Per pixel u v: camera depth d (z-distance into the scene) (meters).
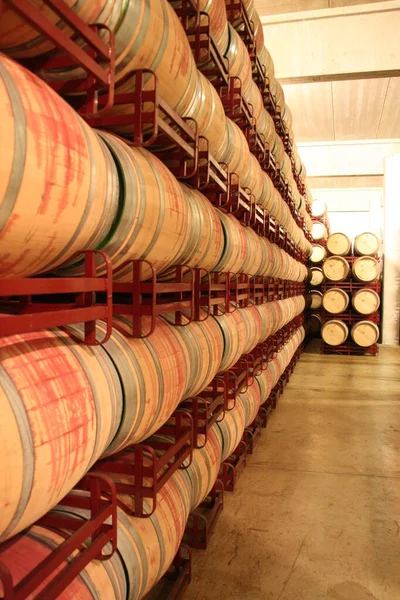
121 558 2.02
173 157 2.83
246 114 4.04
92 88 1.74
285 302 7.48
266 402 6.86
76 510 1.90
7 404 1.24
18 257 1.35
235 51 3.63
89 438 1.53
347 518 3.96
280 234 6.64
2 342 1.39
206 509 3.98
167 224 2.22
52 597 1.44
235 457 4.80
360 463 5.15
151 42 2.08
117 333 2.12
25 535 1.69
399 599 2.97
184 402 3.42
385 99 10.73
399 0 7.66
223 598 2.94
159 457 2.45
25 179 1.18
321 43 8.20
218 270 3.58
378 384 8.98
